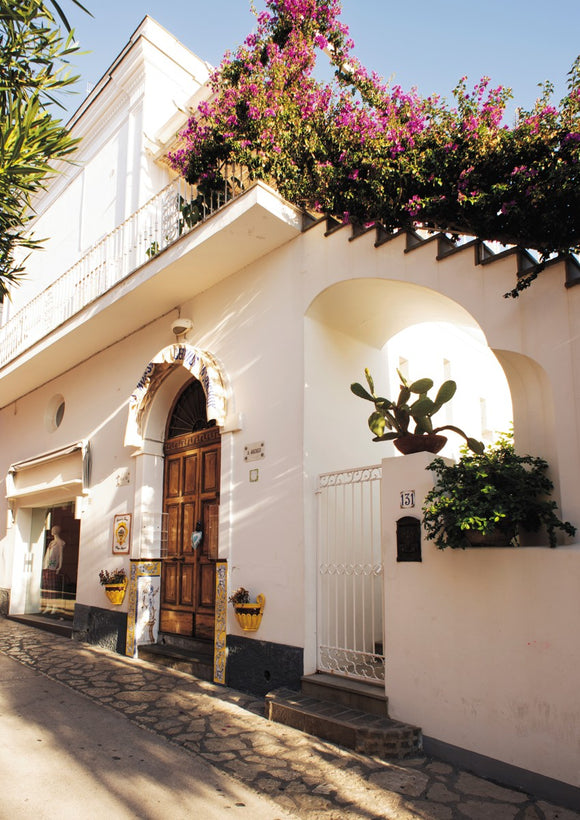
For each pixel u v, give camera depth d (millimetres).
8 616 12102
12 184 4746
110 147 10859
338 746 4570
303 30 6988
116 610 8375
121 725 5066
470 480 4223
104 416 9648
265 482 6375
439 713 4402
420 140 5832
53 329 9719
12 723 5074
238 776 4070
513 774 3896
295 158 6617
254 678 6020
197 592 7504
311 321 6457
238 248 6859
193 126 7039
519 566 4078
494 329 4750
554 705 3764
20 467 12109
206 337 7691
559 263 4418
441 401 4992
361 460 6762
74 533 11000
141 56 9914
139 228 9016
